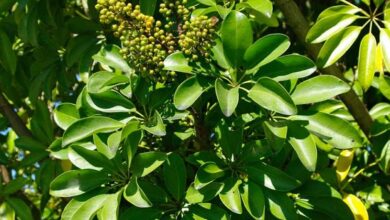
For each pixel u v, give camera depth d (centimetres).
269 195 111
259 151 111
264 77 103
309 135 108
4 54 145
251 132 118
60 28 147
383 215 147
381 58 121
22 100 168
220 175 109
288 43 107
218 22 116
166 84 113
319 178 130
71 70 155
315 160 106
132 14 104
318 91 109
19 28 138
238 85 108
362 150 149
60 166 144
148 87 112
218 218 109
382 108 138
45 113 144
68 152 114
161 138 122
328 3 166
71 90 168
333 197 119
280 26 162
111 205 108
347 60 162
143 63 107
